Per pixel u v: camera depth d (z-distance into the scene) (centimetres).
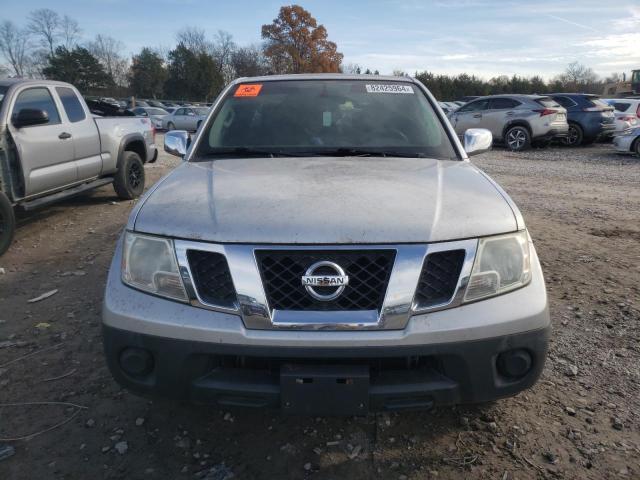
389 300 186
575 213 670
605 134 1543
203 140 312
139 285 205
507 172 1041
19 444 233
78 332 340
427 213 202
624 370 284
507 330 193
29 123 543
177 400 202
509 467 216
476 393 196
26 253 522
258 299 188
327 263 187
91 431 242
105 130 717
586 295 386
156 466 220
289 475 215
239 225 196
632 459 219
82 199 796
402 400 193
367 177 243
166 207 216
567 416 247
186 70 6131
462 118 1565
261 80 360
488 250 199
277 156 296
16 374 291
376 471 216
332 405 190
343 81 354
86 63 6059
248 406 198
